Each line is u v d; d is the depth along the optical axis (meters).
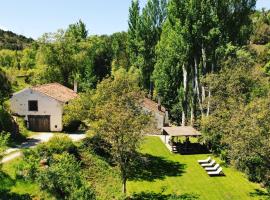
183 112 64.00
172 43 56.84
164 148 54.56
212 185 40.62
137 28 83.38
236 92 47.56
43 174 32.66
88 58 95.50
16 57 121.75
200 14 53.22
